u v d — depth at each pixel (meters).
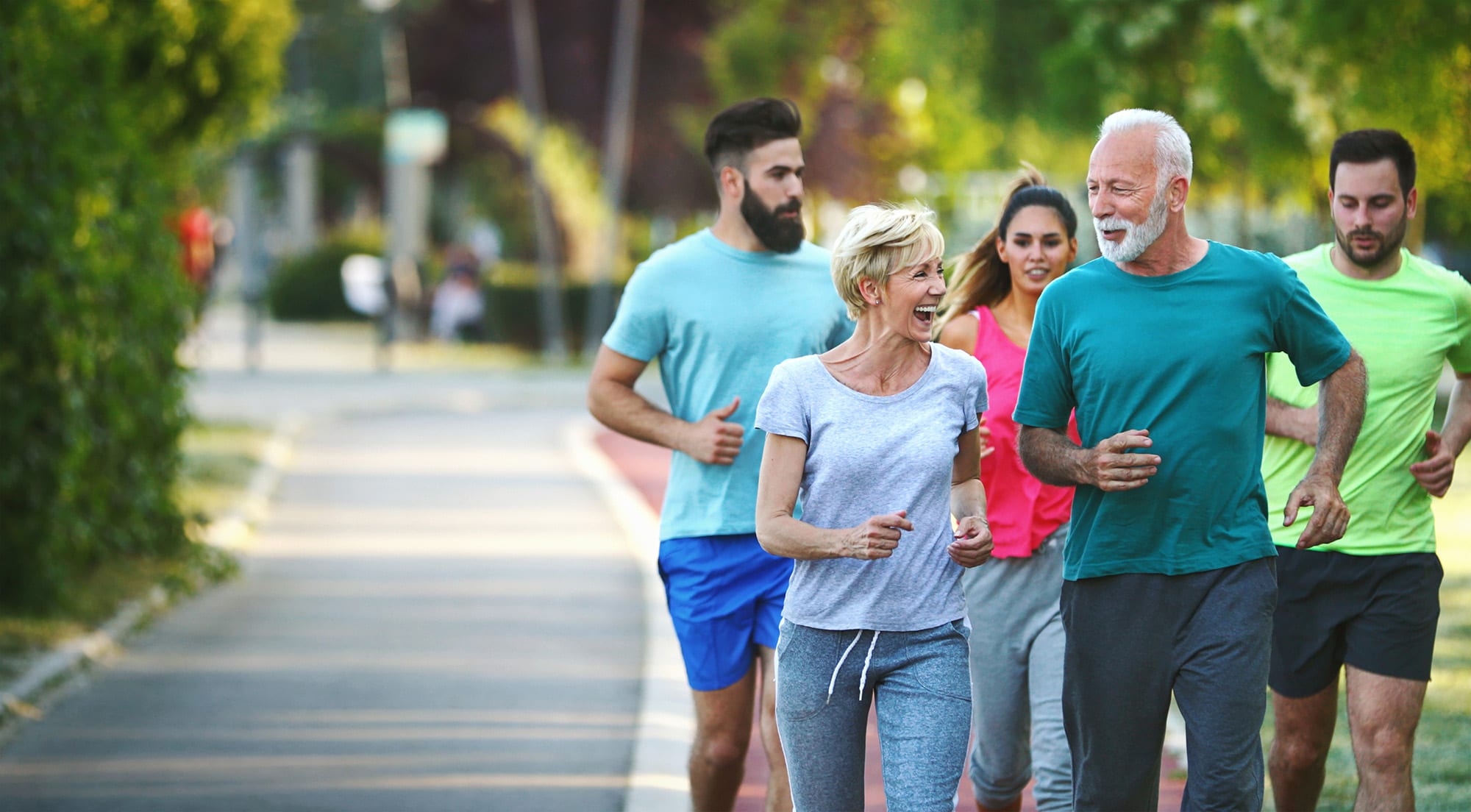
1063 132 59.56
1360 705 13.90
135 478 30.45
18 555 25.16
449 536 36.53
